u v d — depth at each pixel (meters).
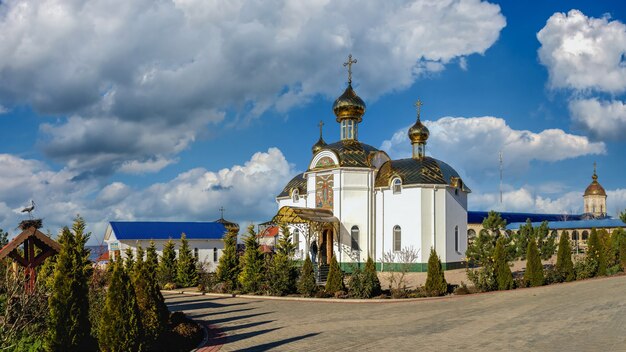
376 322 22.50
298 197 52.06
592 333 17.34
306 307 28.66
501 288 33.62
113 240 59.91
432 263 32.59
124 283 15.47
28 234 20.44
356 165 47.06
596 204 100.06
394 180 46.81
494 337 17.72
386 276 42.97
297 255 48.44
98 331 16.39
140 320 15.62
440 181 46.06
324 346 17.62
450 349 16.31
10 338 16.09
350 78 51.75
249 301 32.41
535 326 19.19
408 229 45.78
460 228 48.25
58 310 15.25
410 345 17.16
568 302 24.81
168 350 17.45
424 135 51.91
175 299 34.66
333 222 45.81
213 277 42.50
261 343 18.75
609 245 47.47
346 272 45.88
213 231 64.38
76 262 15.78
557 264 38.34
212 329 22.12
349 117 50.88
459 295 31.70
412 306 27.44
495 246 35.22
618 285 30.73
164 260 43.94
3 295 19.20
